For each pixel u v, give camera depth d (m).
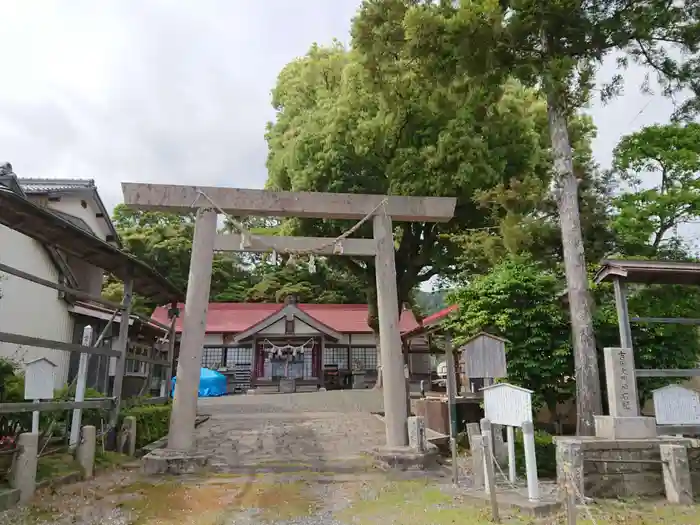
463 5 10.16
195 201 10.73
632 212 13.93
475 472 7.77
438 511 6.50
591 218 12.54
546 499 6.75
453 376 10.98
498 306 11.16
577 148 14.94
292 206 11.07
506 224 11.76
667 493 7.43
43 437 8.41
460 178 17.06
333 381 27.94
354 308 32.53
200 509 6.62
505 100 18.38
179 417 9.68
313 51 24.02
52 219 8.28
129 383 16.62
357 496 7.38
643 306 11.13
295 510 6.61
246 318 30.14
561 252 12.12
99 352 9.61
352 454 10.57
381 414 15.53
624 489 7.55
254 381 26.78
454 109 16.08
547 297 11.20
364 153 18.22
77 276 17.23
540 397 11.10
